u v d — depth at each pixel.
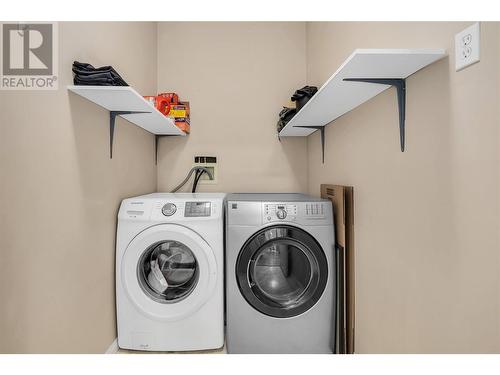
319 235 1.72
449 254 0.92
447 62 0.94
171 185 2.68
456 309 0.89
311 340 1.73
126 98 1.44
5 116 0.98
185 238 1.71
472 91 0.83
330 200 1.90
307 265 1.79
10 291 0.99
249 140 2.71
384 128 1.33
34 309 1.09
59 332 1.23
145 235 1.71
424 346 1.05
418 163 1.08
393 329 1.25
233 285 1.72
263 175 2.72
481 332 0.80
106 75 1.30
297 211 1.72
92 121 1.50
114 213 1.77
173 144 2.68
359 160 1.60
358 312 1.59
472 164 0.83
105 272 1.65
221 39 2.71
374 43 1.41
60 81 1.24
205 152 2.70
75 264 1.34
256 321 1.73
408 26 1.14
